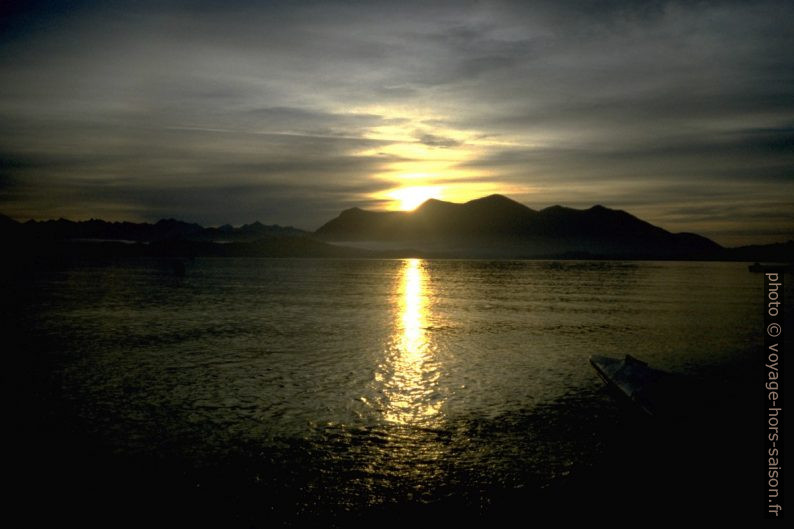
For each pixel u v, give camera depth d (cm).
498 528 1471
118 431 2211
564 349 4184
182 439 2119
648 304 8075
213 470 1828
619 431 2222
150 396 2741
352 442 2100
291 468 1850
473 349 4166
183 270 16162
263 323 5678
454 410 2528
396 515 1539
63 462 1888
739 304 8112
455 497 1648
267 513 1543
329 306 7538
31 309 6800
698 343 4512
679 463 1889
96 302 7750
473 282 14512
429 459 1934
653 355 3984
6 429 2222
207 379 3117
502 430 2244
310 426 2288
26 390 2845
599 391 2877
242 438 2136
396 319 6091
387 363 3606
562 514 1541
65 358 3725
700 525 1476
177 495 1645
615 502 1605
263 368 3428
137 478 1764
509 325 5619
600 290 11394
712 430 2138
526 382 3077
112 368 3403
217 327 5350
